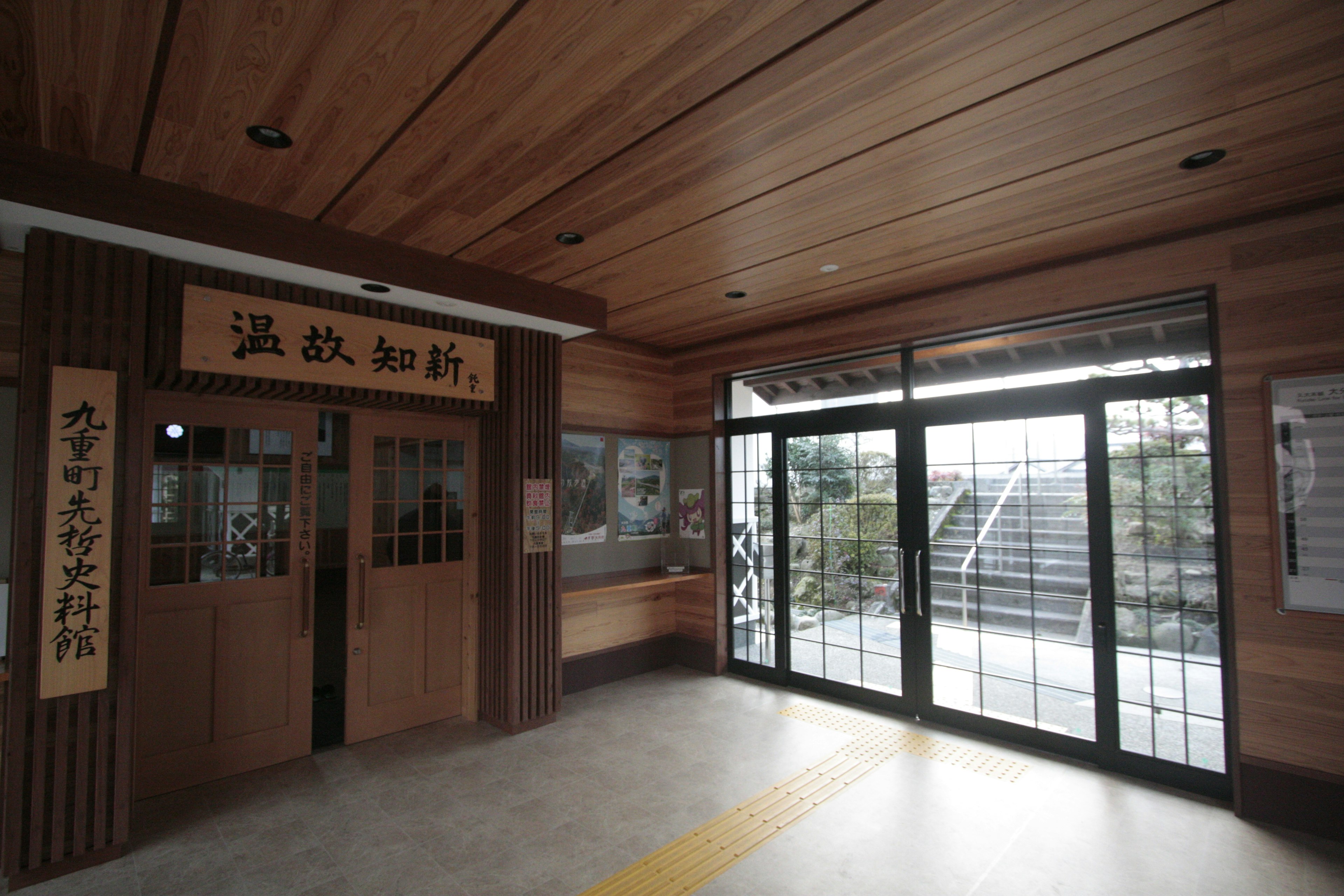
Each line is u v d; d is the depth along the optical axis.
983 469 3.96
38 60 1.81
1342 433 2.74
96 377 2.62
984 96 2.04
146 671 3.16
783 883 2.53
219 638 3.38
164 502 3.25
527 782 3.37
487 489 4.25
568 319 3.98
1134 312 3.42
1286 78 1.96
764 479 5.20
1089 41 1.79
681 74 1.91
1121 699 3.43
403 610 4.09
